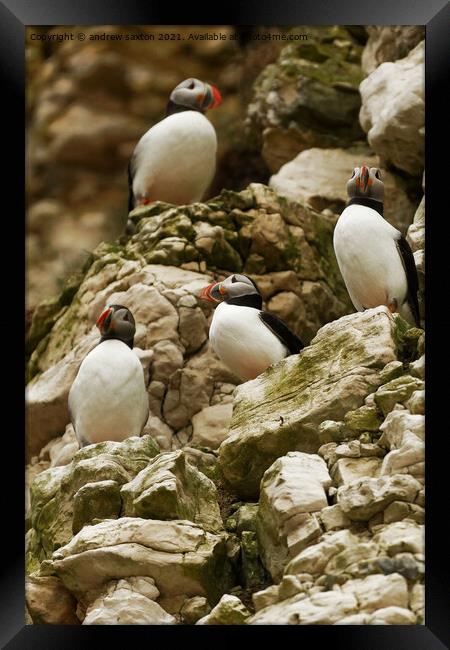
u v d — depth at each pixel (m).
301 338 16.42
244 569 10.18
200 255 15.87
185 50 27.58
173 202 17.53
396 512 9.17
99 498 10.61
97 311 15.69
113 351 12.48
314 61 20.20
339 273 17.30
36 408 15.55
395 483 9.27
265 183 22.08
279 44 23.41
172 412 14.73
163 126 17.00
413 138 16.27
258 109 20.58
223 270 16.06
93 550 9.66
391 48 19.22
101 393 12.29
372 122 17.50
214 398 14.83
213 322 12.45
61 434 15.74
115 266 16.03
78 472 11.08
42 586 10.15
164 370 14.73
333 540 9.09
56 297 17.28
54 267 24.47
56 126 27.34
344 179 18.72
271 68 21.08
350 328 11.17
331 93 19.75
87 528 10.03
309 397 10.99
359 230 11.82
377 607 8.51
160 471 10.38
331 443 10.37
